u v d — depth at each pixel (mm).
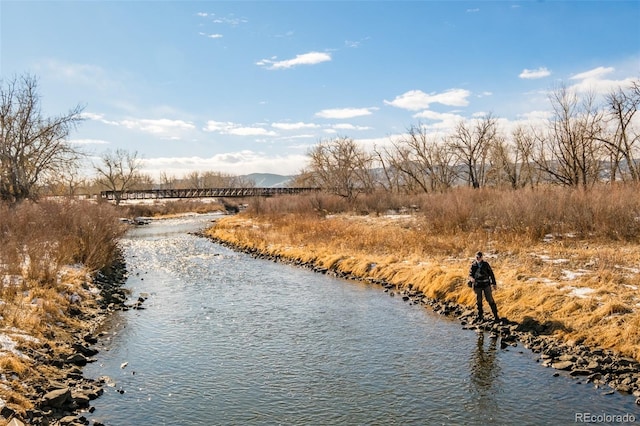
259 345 12289
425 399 9133
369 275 20547
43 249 16422
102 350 11852
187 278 21703
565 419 8266
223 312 15531
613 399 8875
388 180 59062
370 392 9461
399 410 8711
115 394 9344
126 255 29938
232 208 85812
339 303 16484
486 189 34344
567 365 10273
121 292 18453
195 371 10562
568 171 37875
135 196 86438
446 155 54781
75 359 10758
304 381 10023
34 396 8500
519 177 49312
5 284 13633
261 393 9461
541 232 23406
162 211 76875
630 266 16031
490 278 13914
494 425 8141
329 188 56031
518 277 15844
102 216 23516
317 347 12078
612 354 10500
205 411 8703
